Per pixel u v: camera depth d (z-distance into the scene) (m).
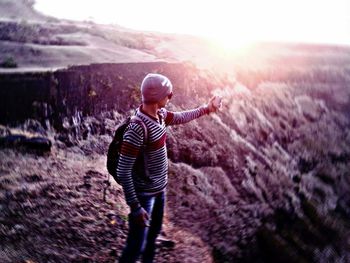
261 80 19.64
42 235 4.54
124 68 11.11
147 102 3.10
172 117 3.56
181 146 9.46
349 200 11.88
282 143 14.64
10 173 5.68
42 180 5.70
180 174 8.13
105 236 4.83
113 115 9.21
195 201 7.33
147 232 3.65
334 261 7.94
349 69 28.64
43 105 8.09
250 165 10.78
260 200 9.27
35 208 5.01
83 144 7.75
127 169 3.08
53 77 8.80
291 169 12.53
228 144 10.98
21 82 8.16
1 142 6.44
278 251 7.10
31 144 6.62
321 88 23.16
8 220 4.64
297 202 10.06
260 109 16.22
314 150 15.35
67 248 4.44
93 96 9.19
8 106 7.59
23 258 4.07
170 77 12.64
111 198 5.75
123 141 3.07
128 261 3.40
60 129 7.90
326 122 19.19
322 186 12.09
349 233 9.38
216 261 5.55
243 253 6.35
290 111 18.12
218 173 9.30
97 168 6.68
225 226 6.93
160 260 4.75
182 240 5.44
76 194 5.57
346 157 15.91
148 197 3.34
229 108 13.84
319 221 9.50
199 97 13.10
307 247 7.96
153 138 3.15
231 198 8.48
